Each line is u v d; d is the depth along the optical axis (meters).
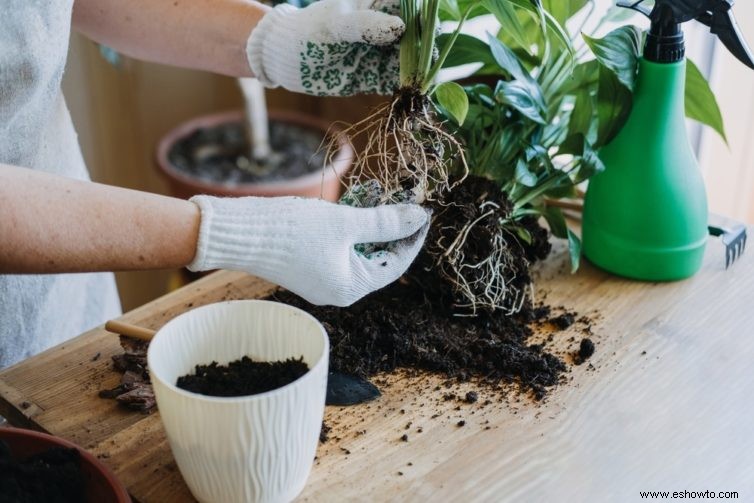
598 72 1.05
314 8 0.96
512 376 0.93
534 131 1.07
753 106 1.44
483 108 1.07
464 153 1.05
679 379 0.91
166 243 0.74
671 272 1.07
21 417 0.88
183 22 1.02
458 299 1.02
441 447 0.82
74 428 0.85
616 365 0.94
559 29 0.96
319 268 0.80
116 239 0.72
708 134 1.50
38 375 0.93
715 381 0.90
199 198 0.77
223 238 0.75
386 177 0.93
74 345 0.98
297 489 0.76
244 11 1.02
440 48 1.03
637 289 1.07
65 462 0.72
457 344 0.98
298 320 0.81
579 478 0.78
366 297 1.05
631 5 0.99
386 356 0.96
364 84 1.02
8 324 1.04
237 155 1.88
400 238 0.85
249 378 0.81
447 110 1.01
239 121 2.00
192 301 1.05
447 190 1.00
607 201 1.07
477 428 0.85
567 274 1.11
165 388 0.69
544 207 1.11
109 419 0.86
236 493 0.74
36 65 0.90
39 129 0.98
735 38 0.92
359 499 0.76
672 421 0.85
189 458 0.72
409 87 0.93
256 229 0.77
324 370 0.73
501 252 1.01
